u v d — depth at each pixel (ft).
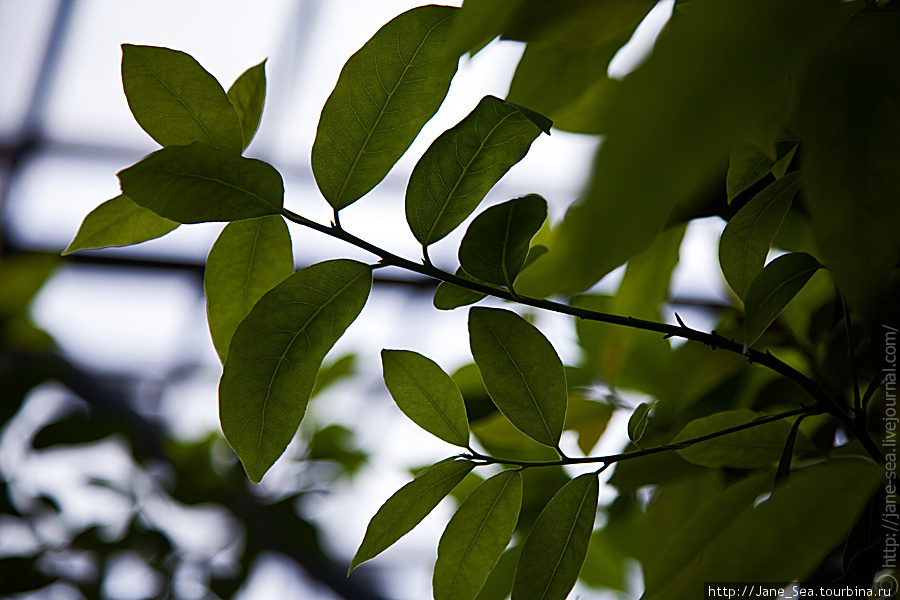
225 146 2.63
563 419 2.70
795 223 2.89
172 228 2.73
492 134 2.58
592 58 2.60
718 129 1.73
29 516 6.59
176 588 6.63
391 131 2.58
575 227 1.64
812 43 1.91
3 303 6.75
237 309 2.73
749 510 2.51
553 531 2.68
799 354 3.13
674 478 2.96
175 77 2.60
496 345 2.69
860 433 2.66
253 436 2.63
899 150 2.07
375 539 2.71
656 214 1.62
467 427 2.74
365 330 23.66
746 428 2.75
